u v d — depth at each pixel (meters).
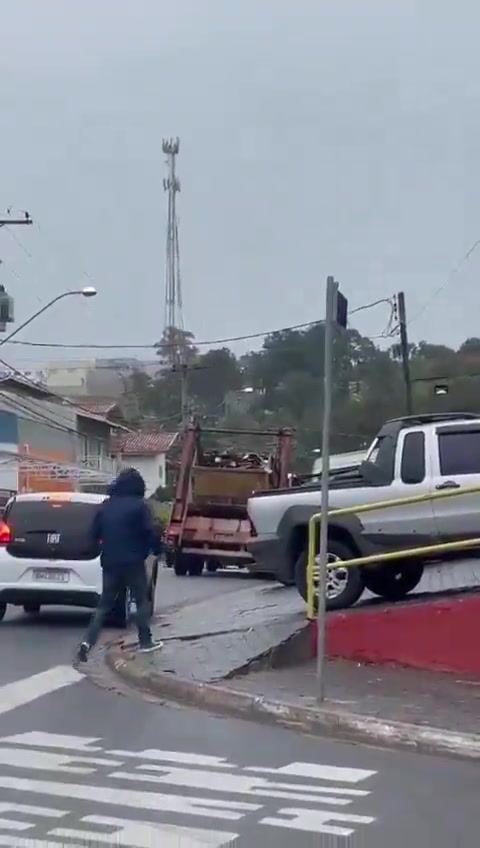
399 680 10.97
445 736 8.45
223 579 27.38
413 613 11.78
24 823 6.46
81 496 15.57
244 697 9.80
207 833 6.31
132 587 12.24
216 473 28.86
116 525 12.21
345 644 12.14
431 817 6.67
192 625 14.44
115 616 15.16
